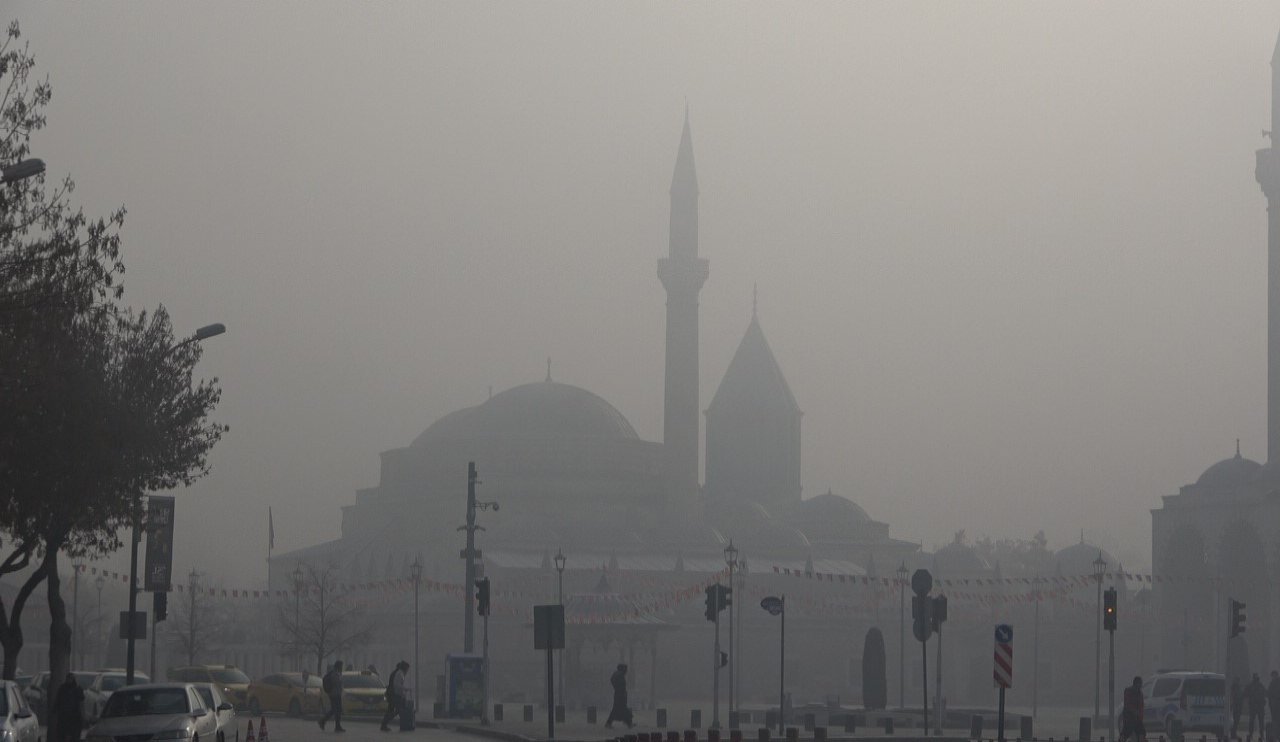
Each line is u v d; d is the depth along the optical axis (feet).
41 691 267.59
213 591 497.87
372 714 320.70
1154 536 655.76
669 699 605.73
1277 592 578.25
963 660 645.92
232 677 353.10
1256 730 327.88
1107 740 278.26
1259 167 624.59
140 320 214.48
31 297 166.20
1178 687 295.69
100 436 190.70
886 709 372.38
